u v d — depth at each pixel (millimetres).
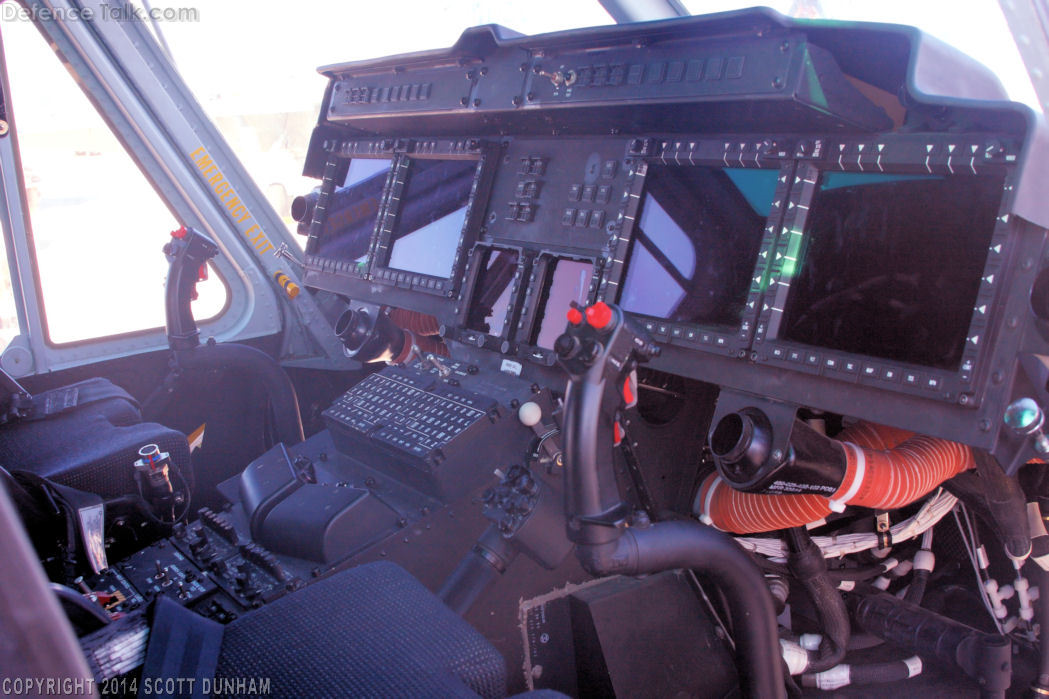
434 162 2551
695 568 1568
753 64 1525
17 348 2879
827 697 2148
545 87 1963
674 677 1852
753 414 1580
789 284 1636
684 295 1819
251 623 1067
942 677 2197
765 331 1618
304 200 2938
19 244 2822
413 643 997
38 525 1827
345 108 2619
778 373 1613
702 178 1853
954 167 1415
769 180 1724
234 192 3389
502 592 1769
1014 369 1335
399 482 1958
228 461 3209
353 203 2789
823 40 1527
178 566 1812
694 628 1894
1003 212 1344
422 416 1938
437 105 2256
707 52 1627
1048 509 1908
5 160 2754
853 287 1553
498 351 2139
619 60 1807
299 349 3568
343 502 1771
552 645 1853
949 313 1427
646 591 1850
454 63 2230
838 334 1553
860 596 2238
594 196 2051
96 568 1771
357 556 1696
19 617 393
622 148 2029
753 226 1729
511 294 2172
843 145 1576
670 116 1813
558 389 1994
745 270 1719
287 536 1795
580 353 1262
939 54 1457
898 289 1494
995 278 1348
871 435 1880
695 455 2049
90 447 2205
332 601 1096
